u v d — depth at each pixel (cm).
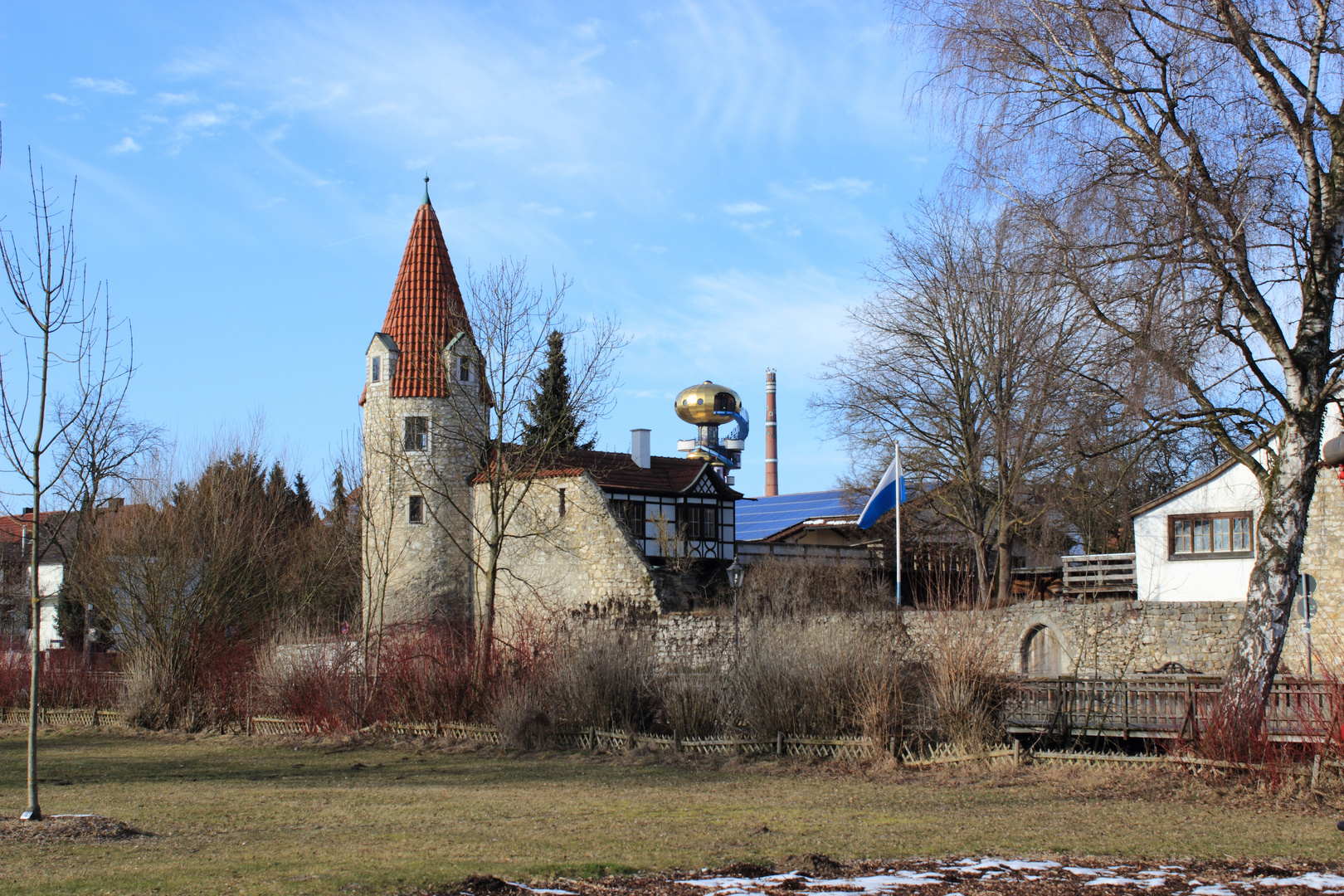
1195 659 2714
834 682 1855
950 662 1761
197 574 3047
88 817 1159
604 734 2061
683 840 1074
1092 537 4347
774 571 3775
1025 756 1645
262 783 1670
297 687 2558
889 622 1986
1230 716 1490
